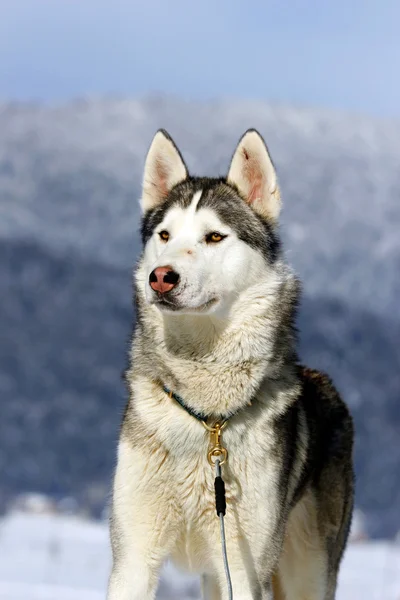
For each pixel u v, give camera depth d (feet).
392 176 407.44
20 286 295.89
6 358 243.40
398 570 40.73
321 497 22.80
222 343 19.31
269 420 19.44
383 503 134.51
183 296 18.48
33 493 120.06
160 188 21.77
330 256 329.31
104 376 232.12
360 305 280.72
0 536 48.91
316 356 231.09
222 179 21.12
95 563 42.04
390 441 175.83
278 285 19.94
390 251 333.21
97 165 421.18
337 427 23.82
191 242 19.35
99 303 287.48
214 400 19.24
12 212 364.79
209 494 19.24
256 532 19.19
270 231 20.57
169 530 19.51
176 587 35.09
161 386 19.65
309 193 383.86
